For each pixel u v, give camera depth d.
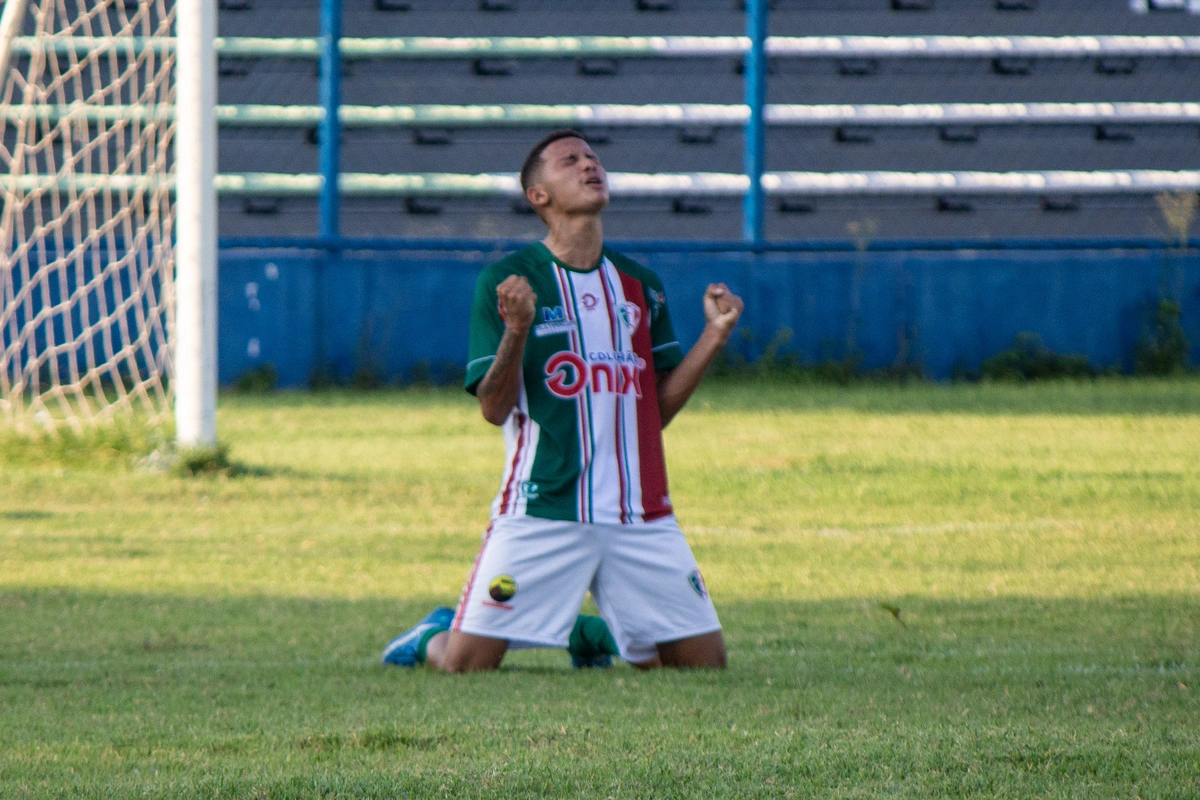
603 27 68.56
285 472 34.91
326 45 58.50
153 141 41.72
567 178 15.70
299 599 20.53
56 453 35.31
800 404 50.34
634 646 15.33
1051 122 69.00
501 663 16.22
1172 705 12.47
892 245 58.84
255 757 10.69
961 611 19.22
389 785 9.64
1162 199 61.88
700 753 10.54
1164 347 58.34
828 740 10.98
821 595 20.73
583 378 15.31
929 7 69.19
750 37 60.34
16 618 18.73
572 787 9.61
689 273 58.47
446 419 47.12
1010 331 58.66
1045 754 10.38
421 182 66.56
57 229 42.00
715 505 30.59
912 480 33.38
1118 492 31.27
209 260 34.16
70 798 9.47
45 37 40.97
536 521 15.06
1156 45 69.50
